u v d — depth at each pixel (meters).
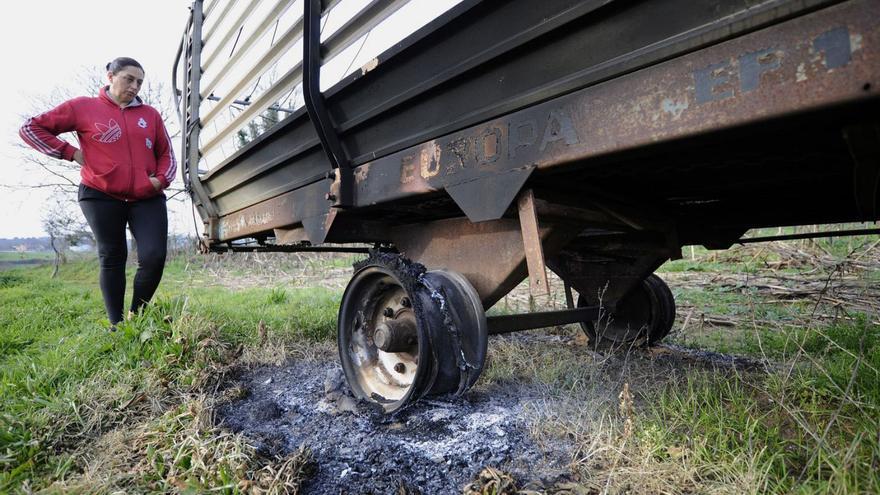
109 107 3.38
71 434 2.12
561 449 1.83
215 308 4.79
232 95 3.71
